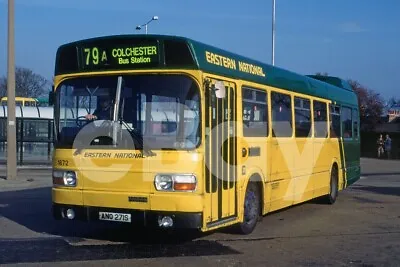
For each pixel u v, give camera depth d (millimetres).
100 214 8141
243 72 9305
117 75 8125
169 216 7773
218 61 8461
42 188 17172
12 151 19797
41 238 9094
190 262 7570
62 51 8570
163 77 7930
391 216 12250
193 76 7824
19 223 10555
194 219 7734
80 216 8281
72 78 8430
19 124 26281
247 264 7551
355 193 17219
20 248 8297
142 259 7684
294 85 11727
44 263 7359
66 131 8406
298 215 12305
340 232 10180
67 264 7324
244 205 9312
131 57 8055
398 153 44031
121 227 10156
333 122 14578
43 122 26750
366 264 7707
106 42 8195
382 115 54031
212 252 8227
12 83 19859
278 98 10836
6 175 20719
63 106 8477
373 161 38562
